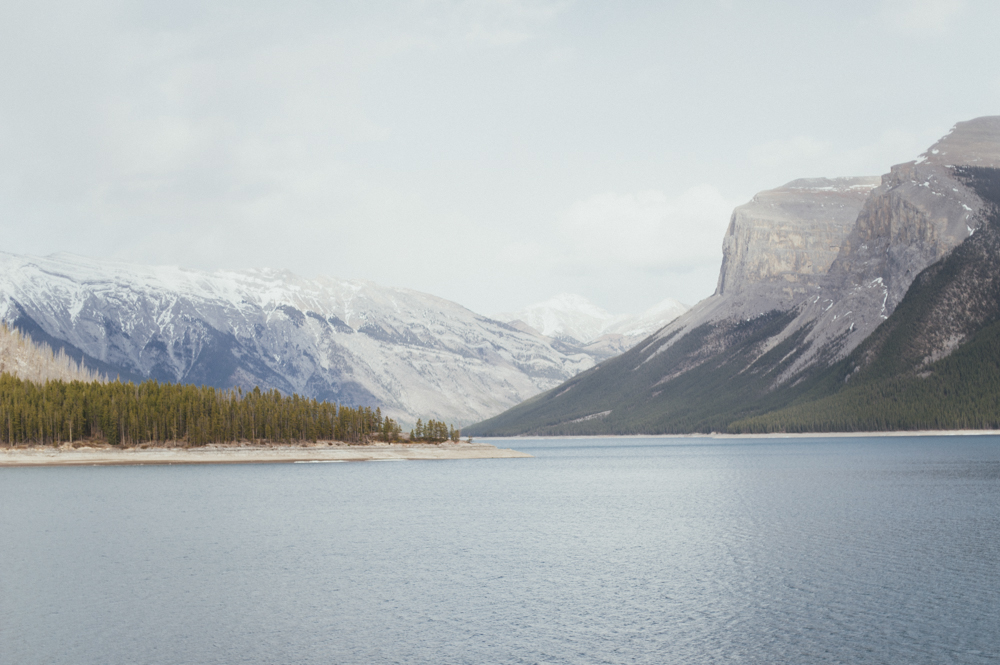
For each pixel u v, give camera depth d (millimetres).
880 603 60594
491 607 61562
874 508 112938
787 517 106562
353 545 88312
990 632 53594
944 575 68938
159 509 120875
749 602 61750
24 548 86250
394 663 49594
